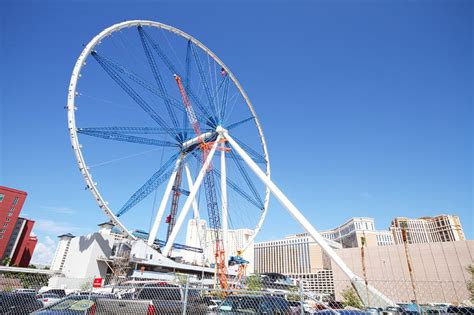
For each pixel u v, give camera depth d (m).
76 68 46.88
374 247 104.25
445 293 79.81
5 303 14.16
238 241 151.88
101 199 50.84
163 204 69.81
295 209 48.06
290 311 11.43
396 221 196.25
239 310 11.45
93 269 64.56
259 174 54.09
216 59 68.12
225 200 70.56
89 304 11.81
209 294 14.91
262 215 81.12
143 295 16.52
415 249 97.12
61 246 95.44
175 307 12.26
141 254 67.44
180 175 82.25
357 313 12.90
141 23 54.03
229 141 63.56
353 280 16.05
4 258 122.19
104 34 48.97
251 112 77.75
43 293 24.83
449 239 182.75
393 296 88.06
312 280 174.62
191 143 67.56
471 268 69.06
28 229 144.50
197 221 87.81
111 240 70.75
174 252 105.38
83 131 46.81
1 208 123.62
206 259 89.56
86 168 48.09
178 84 65.38
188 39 62.94
